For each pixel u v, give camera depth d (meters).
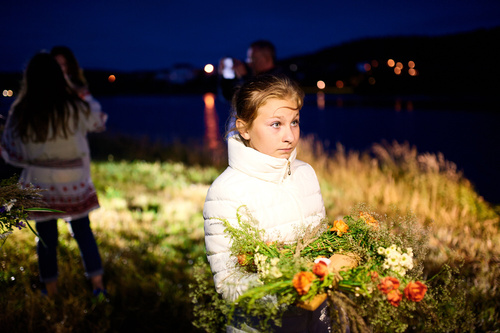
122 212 5.73
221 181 1.86
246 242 1.68
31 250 4.05
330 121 20.47
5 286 3.27
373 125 18.45
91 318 3.19
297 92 1.79
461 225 4.74
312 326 1.81
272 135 1.79
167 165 9.32
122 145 11.25
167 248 4.52
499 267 3.57
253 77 1.88
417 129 16.64
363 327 1.52
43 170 3.11
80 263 4.01
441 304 1.85
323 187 6.89
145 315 3.27
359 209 1.90
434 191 5.67
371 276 1.50
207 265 3.82
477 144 12.59
